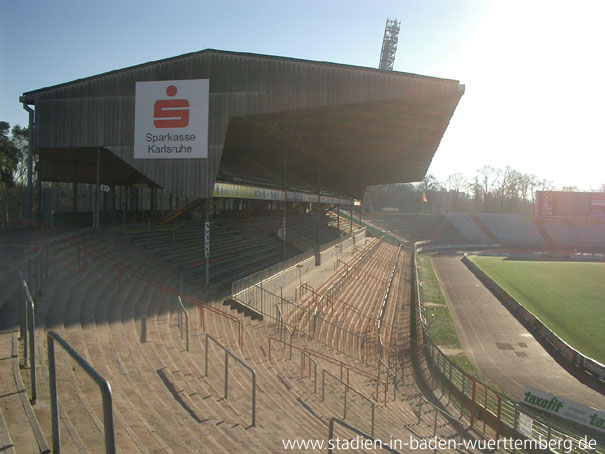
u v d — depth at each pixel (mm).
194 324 13773
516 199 131250
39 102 19109
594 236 86438
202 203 32250
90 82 18750
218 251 24234
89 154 23531
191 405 8406
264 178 37938
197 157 18125
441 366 18328
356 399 13594
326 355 16969
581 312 31828
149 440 6141
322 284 27969
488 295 37250
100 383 3182
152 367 9508
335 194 53656
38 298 10227
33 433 4887
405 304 31781
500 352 22219
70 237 16047
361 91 17562
